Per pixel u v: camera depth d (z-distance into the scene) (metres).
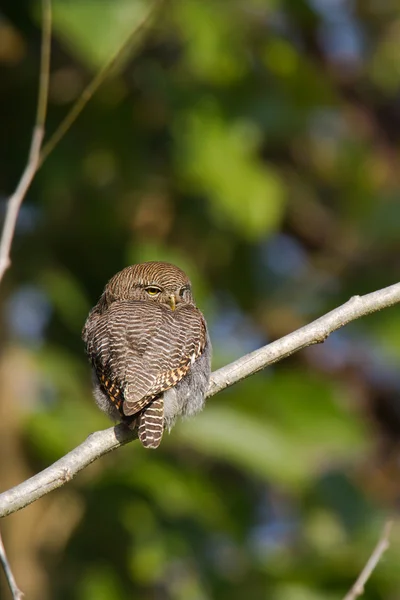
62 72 15.01
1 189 14.87
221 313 16.00
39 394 14.58
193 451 14.98
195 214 15.42
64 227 15.08
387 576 14.08
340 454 14.55
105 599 14.23
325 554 14.38
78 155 14.77
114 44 13.38
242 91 14.70
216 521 13.95
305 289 16.05
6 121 14.90
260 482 15.69
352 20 17.12
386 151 17.20
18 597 7.35
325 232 16.70
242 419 14.01
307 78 14.84
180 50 15.04
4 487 13.95
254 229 14.52
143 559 13.95
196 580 14.26
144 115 15.16
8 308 14.44
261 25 14.96
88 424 14.03
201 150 14.45
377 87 17.20
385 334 14.96
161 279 10.23
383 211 15.62
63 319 14.77
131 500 13.95
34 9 13.50
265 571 14.09
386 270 15.85
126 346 9.25
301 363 16.17
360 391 16.53
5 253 8.59
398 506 16.17
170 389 9.28
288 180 16.61
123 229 15.28
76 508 14.34
